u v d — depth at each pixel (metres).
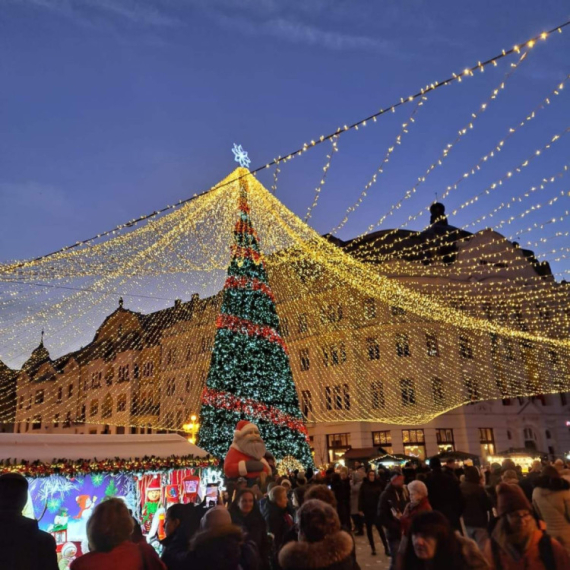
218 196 14.50
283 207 14.19
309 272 28.64
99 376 42.81
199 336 37.97
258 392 17.47
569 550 5.64
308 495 5.41
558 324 35.19
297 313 31.56
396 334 31.64
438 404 30.92
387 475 13.92
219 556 3.83
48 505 8.55
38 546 3.72
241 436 12.38
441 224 36.72
